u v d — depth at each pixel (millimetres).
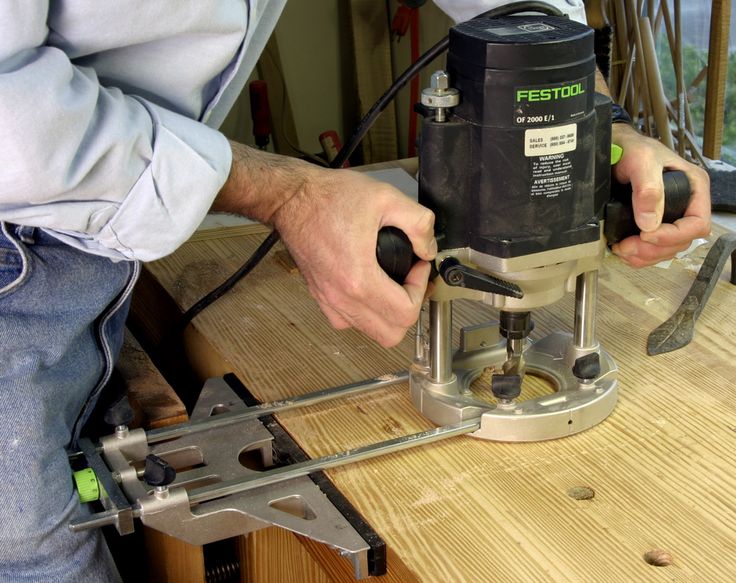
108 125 725
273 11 947
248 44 856
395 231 846
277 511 847
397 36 2057
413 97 2049
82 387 918
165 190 767
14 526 842
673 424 976
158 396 1041
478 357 1075
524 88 793
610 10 1813
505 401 957
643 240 972
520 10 912
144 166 762
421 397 998
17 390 836
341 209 858
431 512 847
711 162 1788
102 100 740
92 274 869
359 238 843
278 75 2057
